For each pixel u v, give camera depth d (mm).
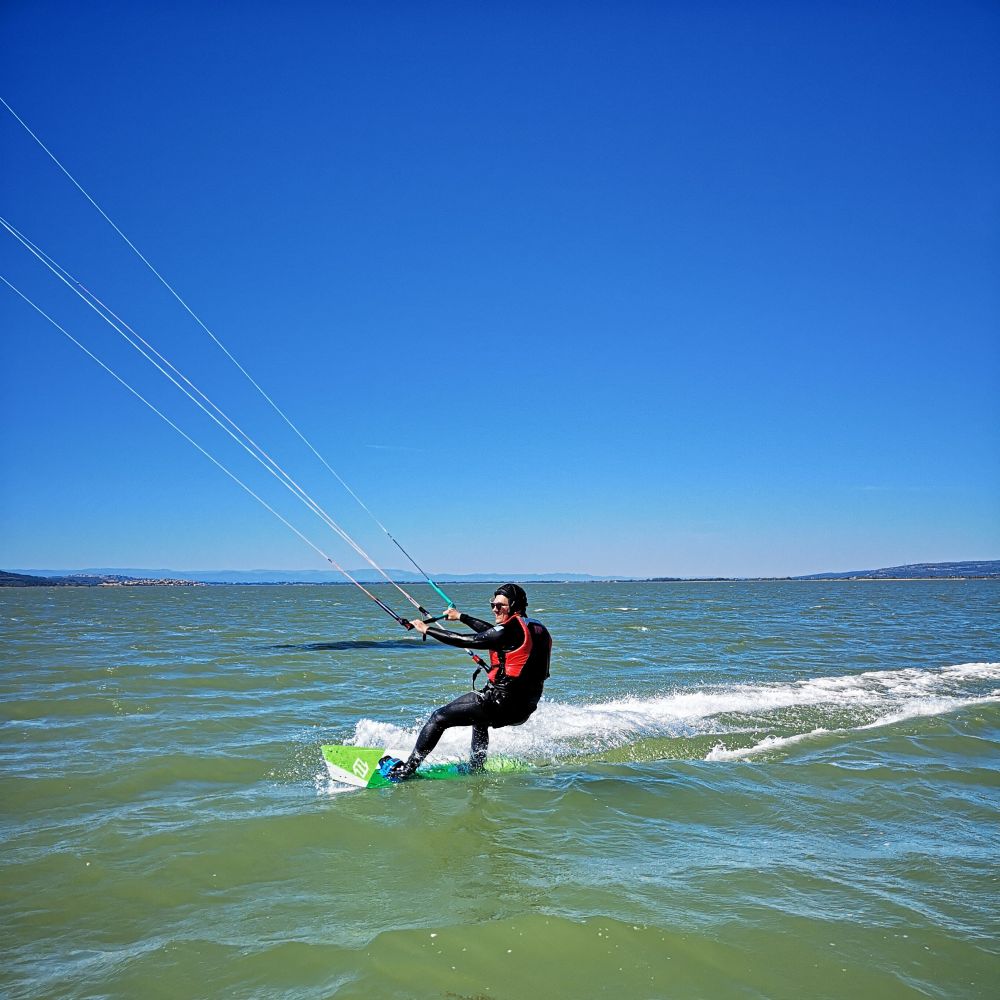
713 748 7383
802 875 4188
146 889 4008
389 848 4602
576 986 3053
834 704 9781
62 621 28188
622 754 7152
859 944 3408
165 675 12328
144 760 6727
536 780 6191
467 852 4527
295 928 3545
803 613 35531
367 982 3059
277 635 21547
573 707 9484
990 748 7453
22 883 4082
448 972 3133
